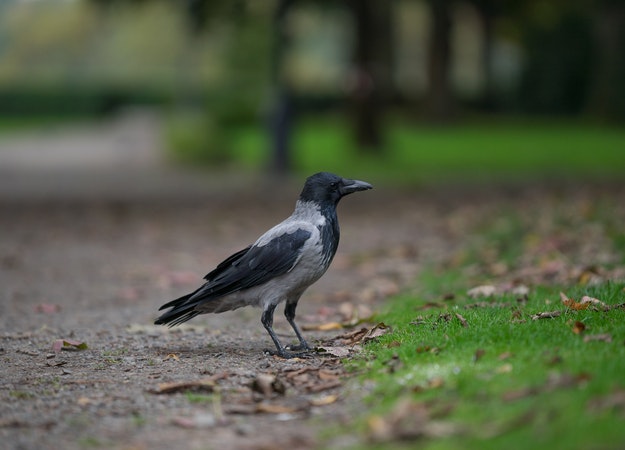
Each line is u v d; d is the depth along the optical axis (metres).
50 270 14.36
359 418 5.87
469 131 53.72
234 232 18.50
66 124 83.75
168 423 6.11
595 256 12.12
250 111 62.44
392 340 7.83
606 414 5.11
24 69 124.50
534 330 7.20
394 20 67.44
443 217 19.53
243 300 8.05
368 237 17.22
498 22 72.50
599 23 62.97
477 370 6.31
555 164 33.09
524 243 13.95
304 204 8.16
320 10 37.69
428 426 5.40
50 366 7.96
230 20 35.84
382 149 36.03
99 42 123.56
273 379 6.81
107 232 18.95
